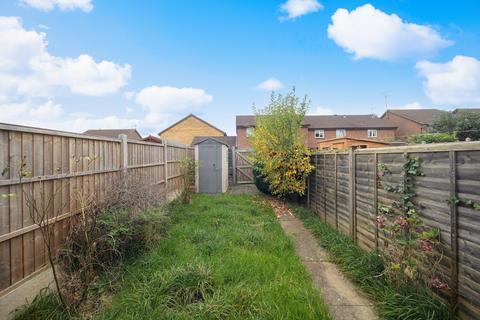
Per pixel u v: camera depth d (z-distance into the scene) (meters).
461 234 2.02
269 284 2.76
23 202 2.35
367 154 3.58
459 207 2.04
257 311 2.32
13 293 2.21
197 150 9.87
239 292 2.56
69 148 3.05
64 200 2.93
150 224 3.62
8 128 2.16
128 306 2.38
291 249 3.88
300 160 6.62
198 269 2.87
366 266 3.08
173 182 7.80
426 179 2.40
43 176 2.59
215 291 2.59
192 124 29.41
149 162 5.92
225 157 10.61
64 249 2.67
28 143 2.42
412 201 2.60
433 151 2.30
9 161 2.20
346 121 28.80
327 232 4.61
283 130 7.05
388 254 2.93
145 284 2.65
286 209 6.89
